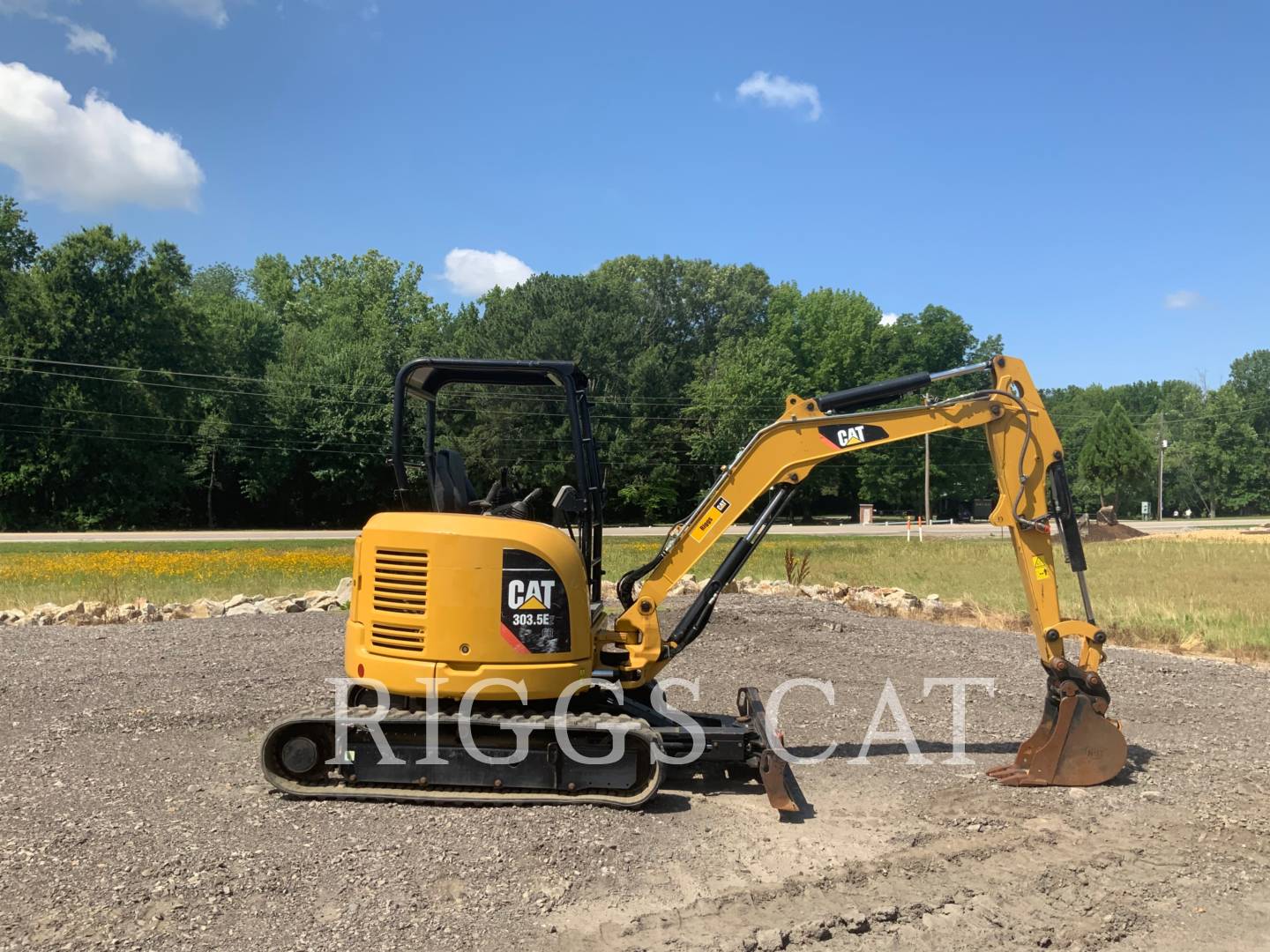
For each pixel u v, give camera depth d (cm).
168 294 4856
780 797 518
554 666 537
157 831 481
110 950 358
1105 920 404
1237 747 679
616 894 418
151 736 684
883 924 398
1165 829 508
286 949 363
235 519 5262
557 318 5197
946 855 466
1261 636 1198
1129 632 1234
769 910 407
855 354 6331
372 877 427
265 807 525
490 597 535
